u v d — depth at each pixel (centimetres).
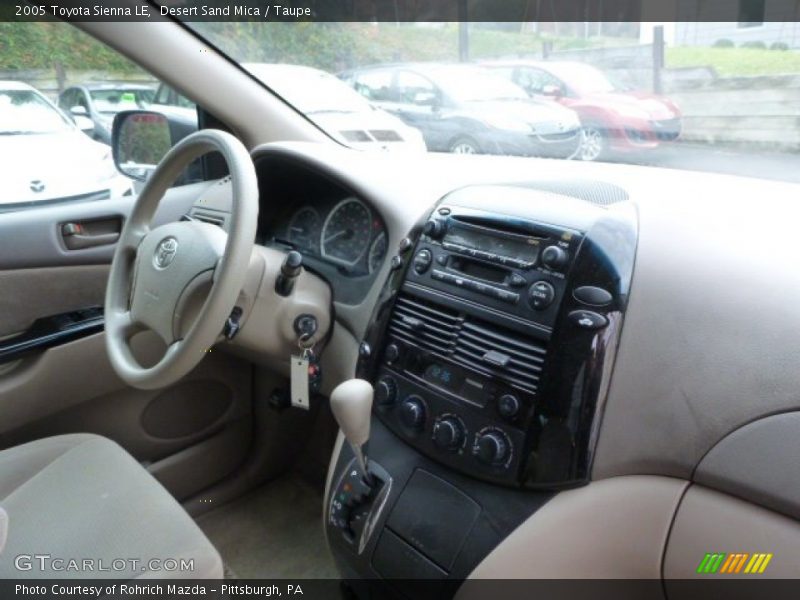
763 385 71
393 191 119
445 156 149
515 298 89
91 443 112
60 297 146
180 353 92
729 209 88
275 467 169
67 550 88
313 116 155
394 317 106
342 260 131
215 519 158
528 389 85
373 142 162
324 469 168
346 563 104
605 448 80
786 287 73
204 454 156
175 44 132
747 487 71
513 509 86
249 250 90
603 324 81
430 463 96
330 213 138
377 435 104
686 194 95
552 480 83
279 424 164
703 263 79
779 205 89
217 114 144
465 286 96
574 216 89
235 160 94
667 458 77
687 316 77
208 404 155
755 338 73
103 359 138
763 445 70
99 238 150
